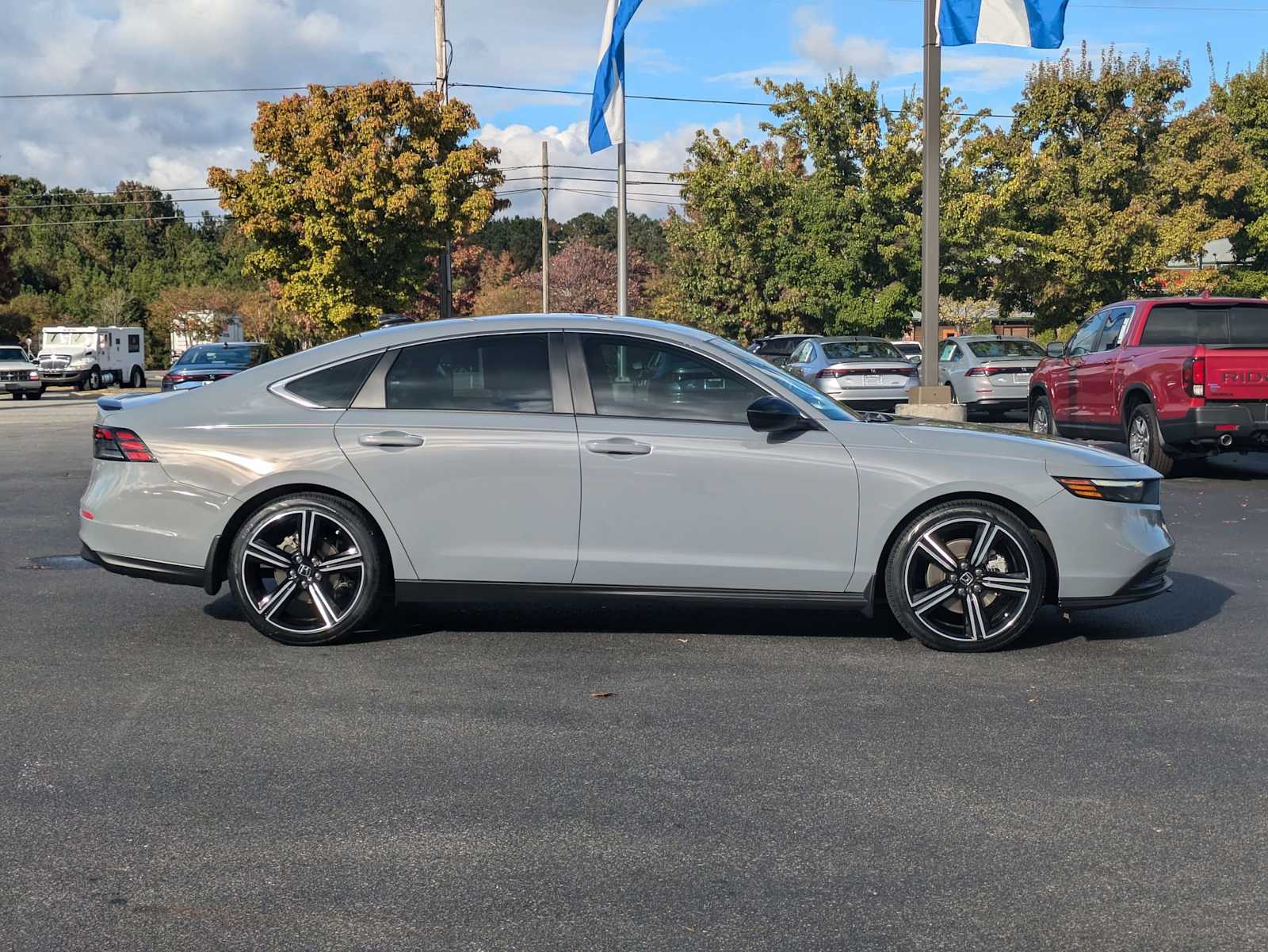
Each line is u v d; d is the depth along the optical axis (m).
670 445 5.92
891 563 5.99
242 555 6.04
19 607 6.96
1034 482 5.91
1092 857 3.60
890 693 5.30
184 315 72.00
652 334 6.12
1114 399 13.96
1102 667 5.73
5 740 4.64
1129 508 6.01
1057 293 31.67
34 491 12.72
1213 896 3.34
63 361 47.81
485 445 5.96
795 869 3.52
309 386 6.18
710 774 4.29
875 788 4.16
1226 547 9.16
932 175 16.55
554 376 6.07
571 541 5.96
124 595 7.33
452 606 7.03
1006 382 21.41
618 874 3.48
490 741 4.64
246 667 5.71
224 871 3.50
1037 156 31.95
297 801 4.03
